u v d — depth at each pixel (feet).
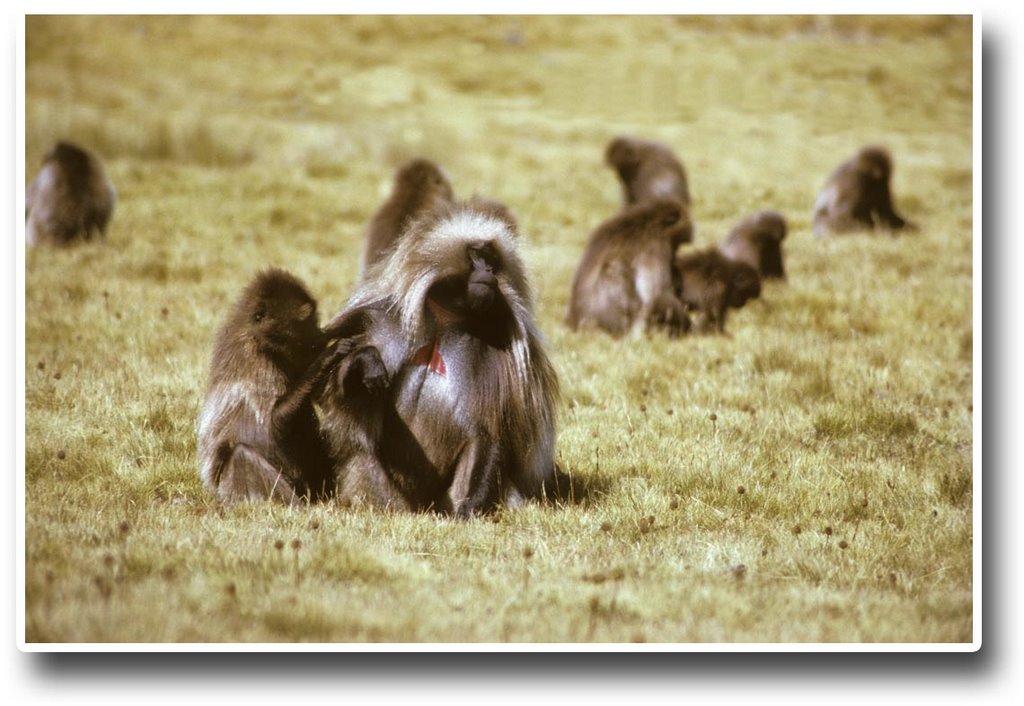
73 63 232.12
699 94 253.85
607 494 59.11
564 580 47.09
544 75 261.44
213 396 54.54
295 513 51.75
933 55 292.81
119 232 127.24
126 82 225.56
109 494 56.18
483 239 53.16
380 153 185.98
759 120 239.50
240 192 150.71
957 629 45.03
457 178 173.27
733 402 76.48
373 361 50.96
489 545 50.31
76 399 70.49
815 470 63.52
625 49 278.87
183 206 141.18
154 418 67.97
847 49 291.58
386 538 50.08
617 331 98.99
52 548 47.24
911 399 77.92
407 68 260.83
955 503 60.44
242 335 54.19
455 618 42.80
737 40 290.56
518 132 217.56
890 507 59.16
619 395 77.15
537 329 55.42
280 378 53.98
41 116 177.17
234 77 239.71
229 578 44.80
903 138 229.66
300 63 257.14
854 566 50.93
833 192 146.41
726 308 100.89
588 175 180.96
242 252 120.88
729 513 57.57
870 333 97.40
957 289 111.55
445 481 54.29
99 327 88.28
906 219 154.51
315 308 54.29
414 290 52.75
